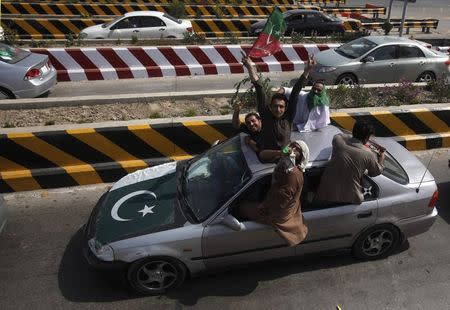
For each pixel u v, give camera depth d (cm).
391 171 531
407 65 1223
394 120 816
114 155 725
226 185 500
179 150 748
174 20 1633
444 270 540
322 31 1892
